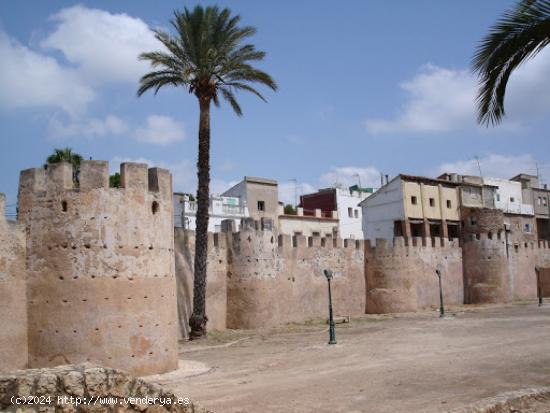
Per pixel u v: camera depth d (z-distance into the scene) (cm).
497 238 6188
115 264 2042
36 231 2062
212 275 3938
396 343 2891
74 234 2020
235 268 4041
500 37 1543
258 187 6819
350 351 2650
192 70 3350
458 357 2342
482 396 1611
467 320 4084
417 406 1508
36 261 2048
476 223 6253
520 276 6744
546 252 7231
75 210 2030
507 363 2155
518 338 2903
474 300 6178
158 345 2123
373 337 3222
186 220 6225
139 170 2139
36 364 2006
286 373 2103
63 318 1991
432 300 5766
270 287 4122
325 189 7850
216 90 3559
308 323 4347
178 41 3438
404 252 5275
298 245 4622
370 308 5209
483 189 7656
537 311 4678
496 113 1630
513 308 5234
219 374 2112
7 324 1978
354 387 1784
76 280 2002
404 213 6750
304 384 1858
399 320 4403
